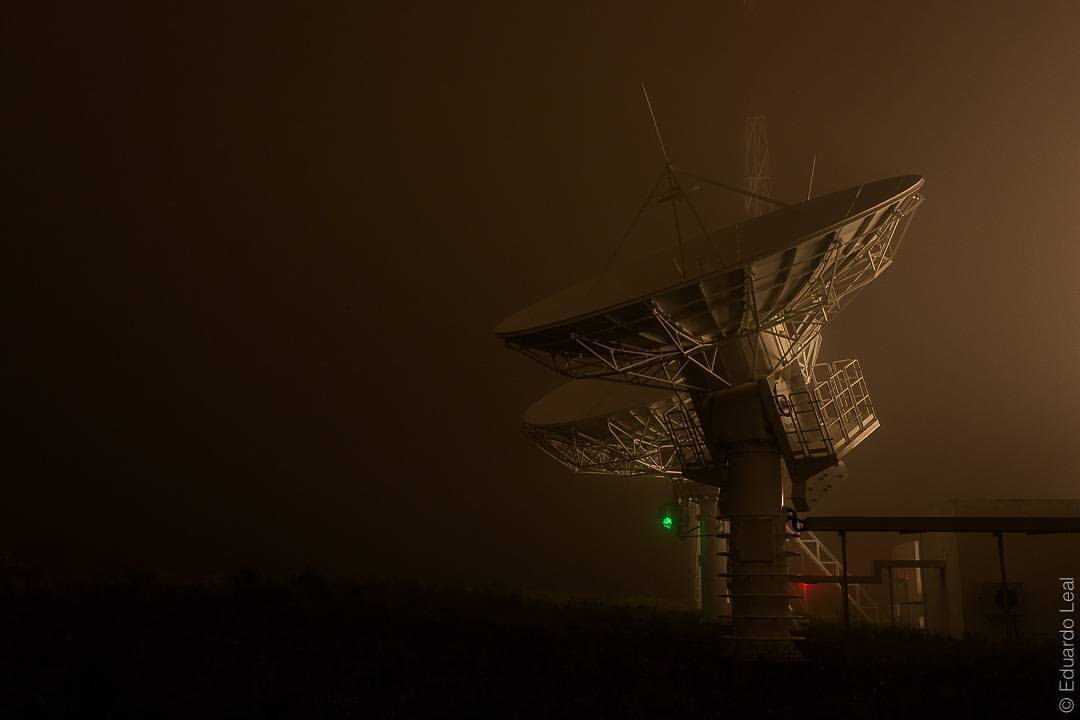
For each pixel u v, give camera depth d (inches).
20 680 628.1
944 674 850.8
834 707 686.5
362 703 636.1
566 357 1078.4
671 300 946.7
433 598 1625.2
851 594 2456.9
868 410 1178.6
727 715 663.1
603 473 1804.9
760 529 984.3
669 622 1537.9
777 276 956.0
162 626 960.9
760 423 995.3
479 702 653.9
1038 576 1523.1
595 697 685.3
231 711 580.1
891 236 1019.9
